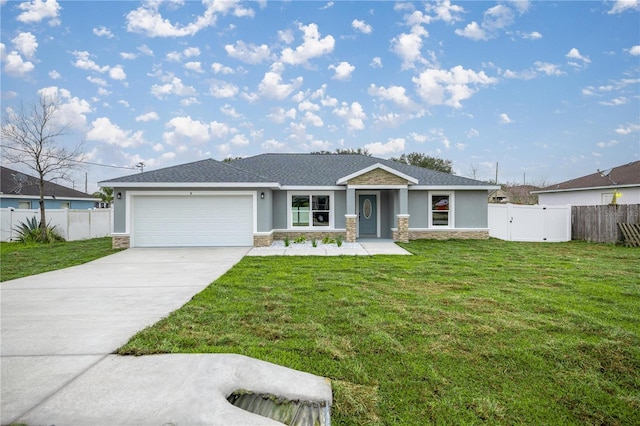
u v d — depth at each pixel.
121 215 14.64
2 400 3.04
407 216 16.48
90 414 2.84
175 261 11.27
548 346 4.43
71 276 8.90
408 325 5.16
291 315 5.62
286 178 17.91
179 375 3.49
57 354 4.04
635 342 4.55
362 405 3.23
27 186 24.98
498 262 10.85
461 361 4.07
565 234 17.45
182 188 14.81
